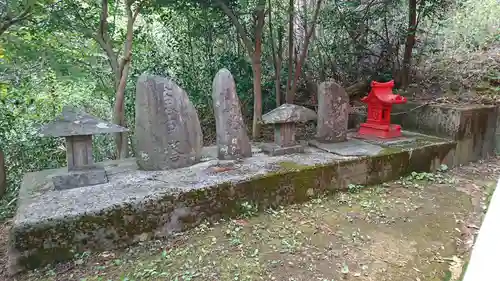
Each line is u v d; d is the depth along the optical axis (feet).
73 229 8.75
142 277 8.07
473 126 17.04
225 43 21.81
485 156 18.22
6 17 13.10
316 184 12.39
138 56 19.90
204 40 21.03
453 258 8.95
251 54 17.30
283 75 21.61
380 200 12.46
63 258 8.72
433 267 8.55
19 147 15.78
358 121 20.31
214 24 20.30
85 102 19.77
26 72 16.55
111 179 11.08
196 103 21.24
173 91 11.99
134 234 9.48
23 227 8.25
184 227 10.18
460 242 9.74
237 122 13.12
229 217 10.84
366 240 9.78
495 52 23.08
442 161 15.92
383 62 24.04
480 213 11.52
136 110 11.86
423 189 13.57
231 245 9.42
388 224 10.73
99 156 18.61
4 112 15.40
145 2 15.79
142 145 11.84
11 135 15.65
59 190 10.20
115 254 9.07
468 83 20.94
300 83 24.53
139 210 9.46
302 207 11.80
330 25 23.07
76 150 10.58
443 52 24.30
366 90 24.09
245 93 21.12
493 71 20.94
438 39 24.88
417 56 23.49
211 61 21.27
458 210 11.75
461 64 22.90
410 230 10.38
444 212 11.59
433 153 15.47
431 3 22.18
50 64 15.12
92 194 9.85
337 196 12.73
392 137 16.53
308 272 8.28
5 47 14.61
